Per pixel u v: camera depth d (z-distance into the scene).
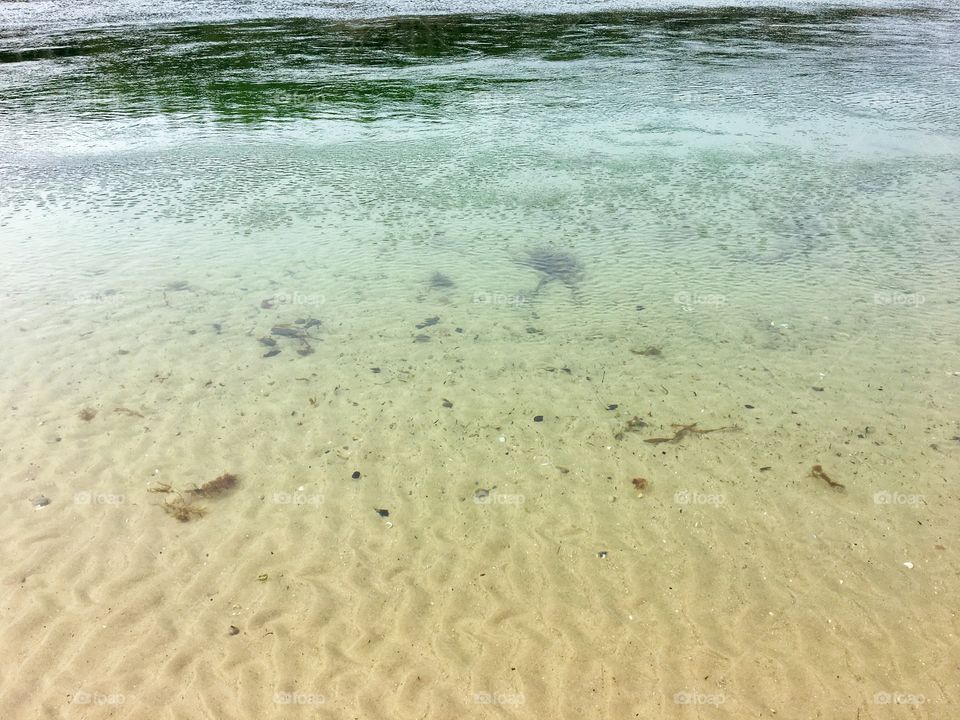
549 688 1.23
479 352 2.13
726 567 1.43
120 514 1.56
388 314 2.34
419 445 1.76
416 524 1.54
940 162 3.63
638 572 1.43
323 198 3.34
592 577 1.42
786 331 2.22
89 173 3.69
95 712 1.20
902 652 1.28
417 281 2.55
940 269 2.58
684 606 1.36
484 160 3.82
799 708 1.20
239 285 2.53
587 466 1.69
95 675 1.25
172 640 1.31
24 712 1.20
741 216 3.06
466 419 1.85
